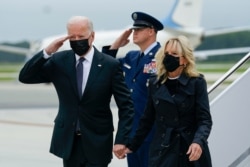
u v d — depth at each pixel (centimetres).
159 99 857
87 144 905
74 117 908
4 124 2844
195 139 822
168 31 6775
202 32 7306
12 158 1852
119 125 919
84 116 905
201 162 847
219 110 997
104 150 914
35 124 2866
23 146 2112
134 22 1063
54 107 3950
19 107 3972
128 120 916
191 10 8031
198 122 848
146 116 897
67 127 912
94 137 910
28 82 930
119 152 909
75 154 916
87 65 914
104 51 1088
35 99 4931
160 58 857
